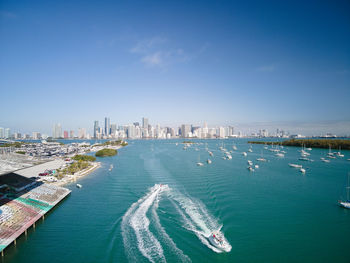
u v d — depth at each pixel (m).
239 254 47.81
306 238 54.69
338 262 45.31
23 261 45.88
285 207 74.75
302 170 134.62
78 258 46.59
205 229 58.75
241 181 110.62
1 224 54.78
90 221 63.53
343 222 63.47
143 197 84.75
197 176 122.81
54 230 58.28
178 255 47.22
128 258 46.22
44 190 83.06
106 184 106.06
